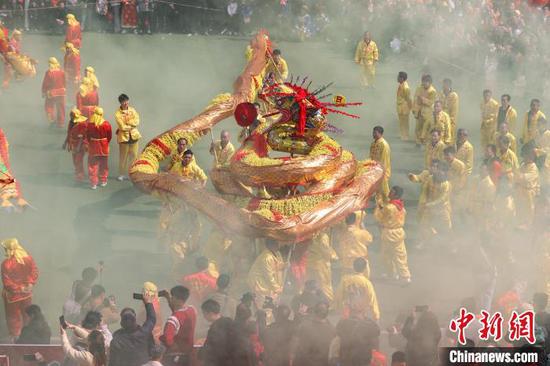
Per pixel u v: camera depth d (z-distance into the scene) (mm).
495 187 22234
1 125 31609
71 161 28422
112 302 17453
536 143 27031
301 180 19625
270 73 27641
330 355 15320
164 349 13844
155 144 22953
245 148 20641
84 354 14531
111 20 46906
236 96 25531
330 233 19906
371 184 20422
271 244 18453
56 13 46219
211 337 14656
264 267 18375
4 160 23609
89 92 29172
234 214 18875
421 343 15289
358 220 19859
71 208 24547
